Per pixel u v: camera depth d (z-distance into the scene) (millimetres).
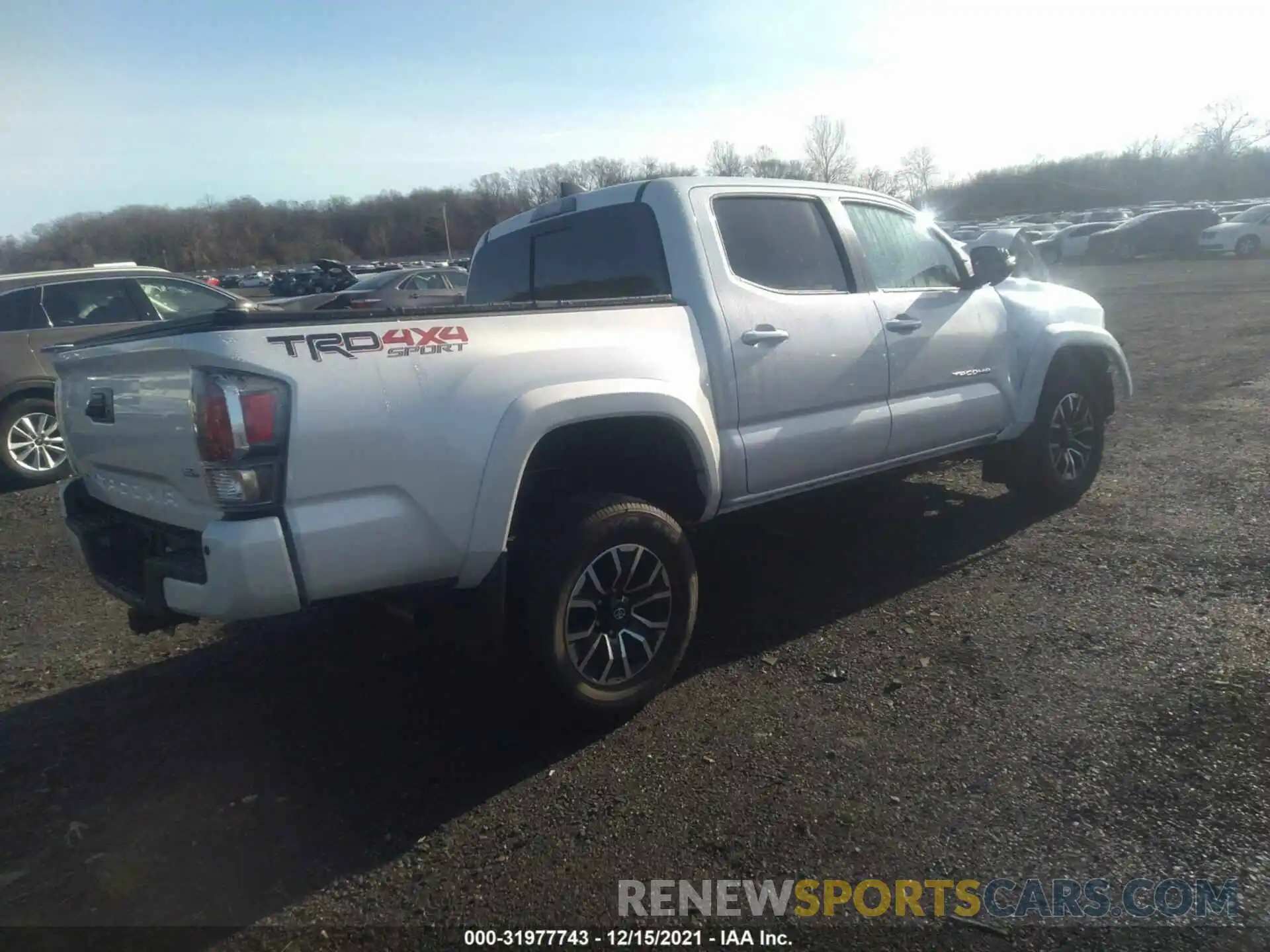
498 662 3678
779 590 4957
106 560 3709
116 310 8961
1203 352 11836
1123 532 5449
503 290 5109
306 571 2941
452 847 2971
